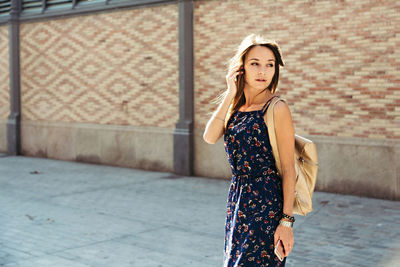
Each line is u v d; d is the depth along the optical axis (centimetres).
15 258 497
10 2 1411
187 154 1032
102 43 1187
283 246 240
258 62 247
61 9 1263
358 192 816
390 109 780
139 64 1119
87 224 644
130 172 1095
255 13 929
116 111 1174
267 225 243
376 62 789
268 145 245
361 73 805
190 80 1026
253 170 248
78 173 1089
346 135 827
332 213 692
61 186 935
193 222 655
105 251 523
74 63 1257
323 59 845
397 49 768
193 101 1030
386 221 646
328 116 845
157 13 1076
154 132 1101
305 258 495
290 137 241
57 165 1216
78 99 1257
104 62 1188
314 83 858
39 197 829
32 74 1371
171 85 1065
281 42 896
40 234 593
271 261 244
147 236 584
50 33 1309
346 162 826
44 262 484
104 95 1196
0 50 1452
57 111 1314
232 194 258
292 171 242
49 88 1327
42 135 1358
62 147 1308
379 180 794
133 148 1145
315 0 848
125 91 1151
